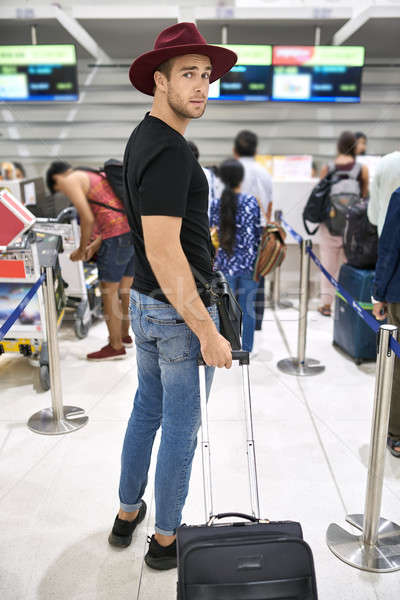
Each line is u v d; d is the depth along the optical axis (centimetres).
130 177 130
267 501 200
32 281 279
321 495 205
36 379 297
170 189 122
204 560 117
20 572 165
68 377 312
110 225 178
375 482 171
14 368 326
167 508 159
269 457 230
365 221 231
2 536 181
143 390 164
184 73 120
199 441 241
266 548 118
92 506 197
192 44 114
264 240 177
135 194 131
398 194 204
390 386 164
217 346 134
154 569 167
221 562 117
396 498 203
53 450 235
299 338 317
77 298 375
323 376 313
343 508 197
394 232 208
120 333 334
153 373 160
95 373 317
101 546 177
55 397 255
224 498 201
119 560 171
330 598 156
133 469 169
